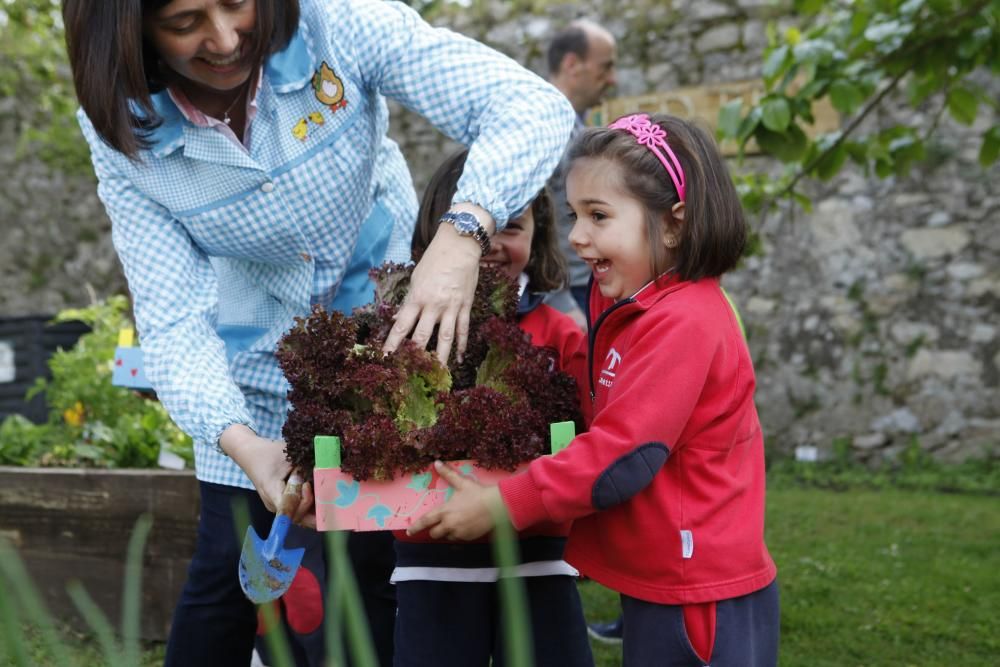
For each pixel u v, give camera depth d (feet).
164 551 10.62
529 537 6.43
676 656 5.74
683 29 23.41
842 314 22.65
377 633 7.32
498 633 6.63
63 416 13.75
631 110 23.85
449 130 6.48
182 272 6.48
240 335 7.14
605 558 6.00
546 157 6.12
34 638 10.11
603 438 5.53
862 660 10.03
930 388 22.00
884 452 22.33
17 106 28.17
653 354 5.65
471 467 5.68
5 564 2.91
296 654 8.43
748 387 6.07
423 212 7.29
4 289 28.53
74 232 28.09
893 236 22.21
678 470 5.82
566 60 14.01
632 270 6.12
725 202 6.12
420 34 6.45
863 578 13.19
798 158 10.68
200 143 6.18
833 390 22.72
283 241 6.55
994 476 20.86
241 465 5.89
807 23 22.36
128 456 12.18
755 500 6.07
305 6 6.24
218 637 7.18
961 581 12.91
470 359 6.25
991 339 21.57
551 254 7.51
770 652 6.00
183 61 5.63
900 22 10.19
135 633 2.85
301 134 6.33
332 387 5.74
